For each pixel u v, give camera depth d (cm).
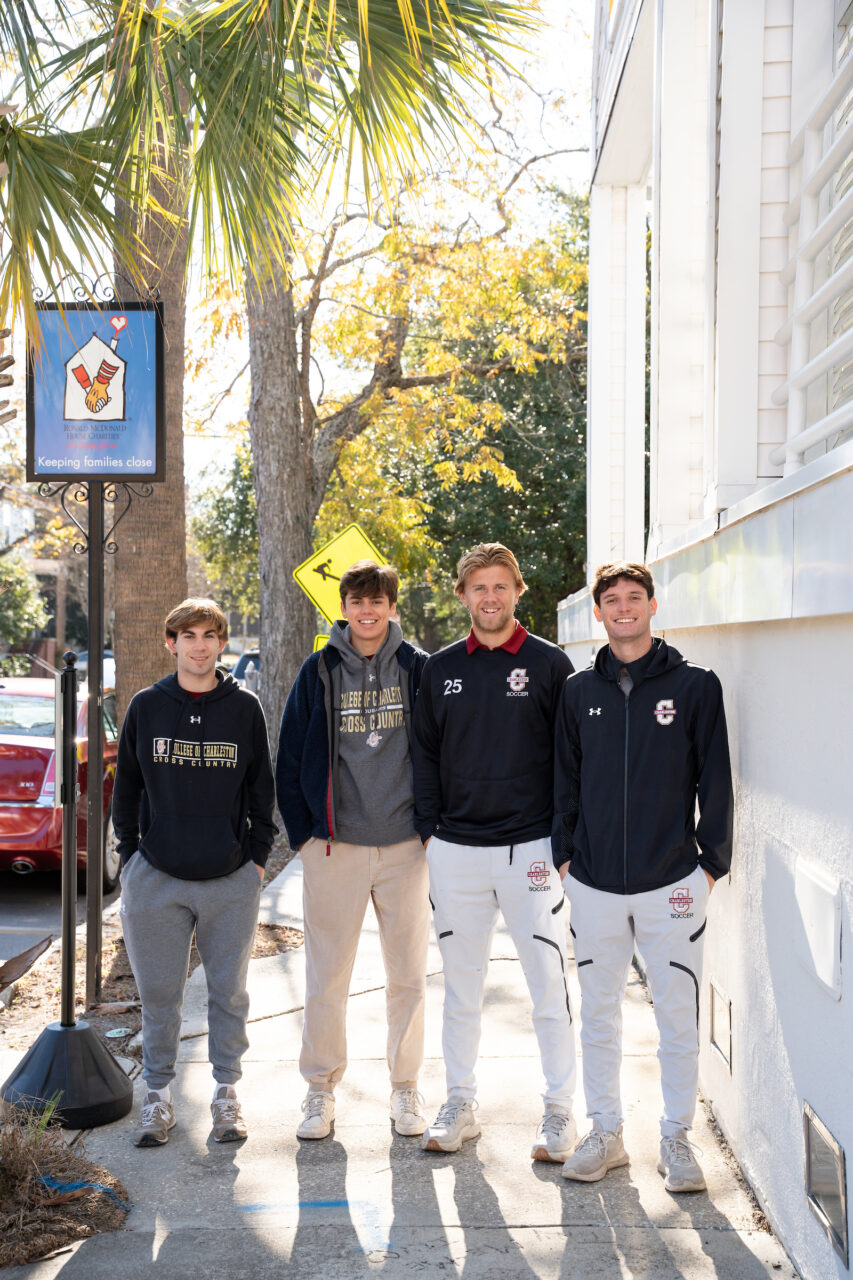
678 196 529
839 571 247
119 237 444
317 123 469
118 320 537
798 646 296
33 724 827
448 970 380
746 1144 349
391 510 1703
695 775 350
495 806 371
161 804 383
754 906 342
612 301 834
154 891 383
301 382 1302
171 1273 301
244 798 396
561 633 939
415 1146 378
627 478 830
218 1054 390
